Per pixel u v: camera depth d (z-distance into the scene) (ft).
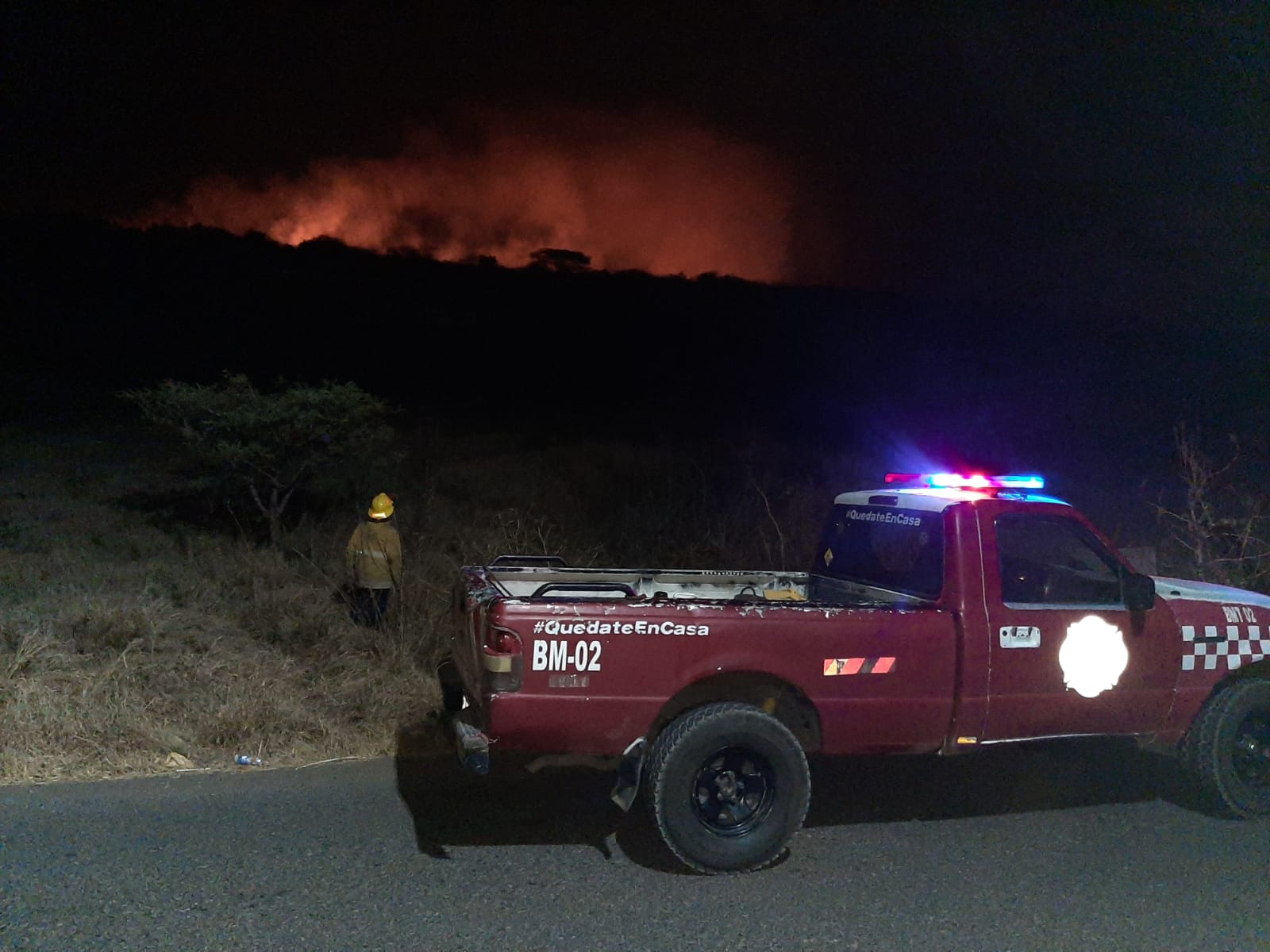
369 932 14.16
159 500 44.27
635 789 16.34
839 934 14.38
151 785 19.98
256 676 25.11
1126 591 18.01
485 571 20.95
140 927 14.15
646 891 15.75
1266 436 70.90
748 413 84.02
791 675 16.93
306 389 40.11
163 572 33.68
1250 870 16.81
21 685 22.48
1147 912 15.20
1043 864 17.01
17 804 18.72
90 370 76.74
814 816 19.25
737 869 16.34
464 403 81.05
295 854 16.87
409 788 20.25
